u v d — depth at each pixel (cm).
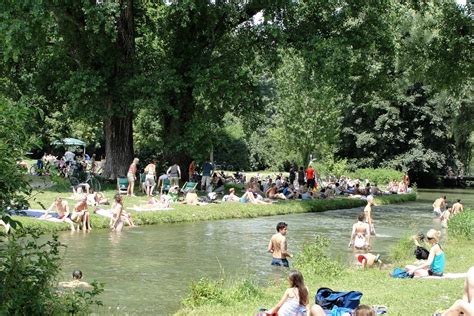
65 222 2177
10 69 3516
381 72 3938
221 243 2058
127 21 3284
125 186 3162
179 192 3331
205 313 1088
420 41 3928
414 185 5622
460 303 916
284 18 3328
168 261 1703
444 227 2755
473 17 3756
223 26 3469
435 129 6322
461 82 3944
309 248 1636
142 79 3109
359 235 2020
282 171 7456
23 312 834
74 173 3559
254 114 3444
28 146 862
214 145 3466
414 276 1484
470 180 7325
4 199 848
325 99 5625
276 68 3366
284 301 1011
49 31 3222
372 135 6431
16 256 843
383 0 3334
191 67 3275
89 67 3186
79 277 1370
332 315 1002
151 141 4894
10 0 2800
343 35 3338
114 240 2012
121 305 1209
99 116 3156
